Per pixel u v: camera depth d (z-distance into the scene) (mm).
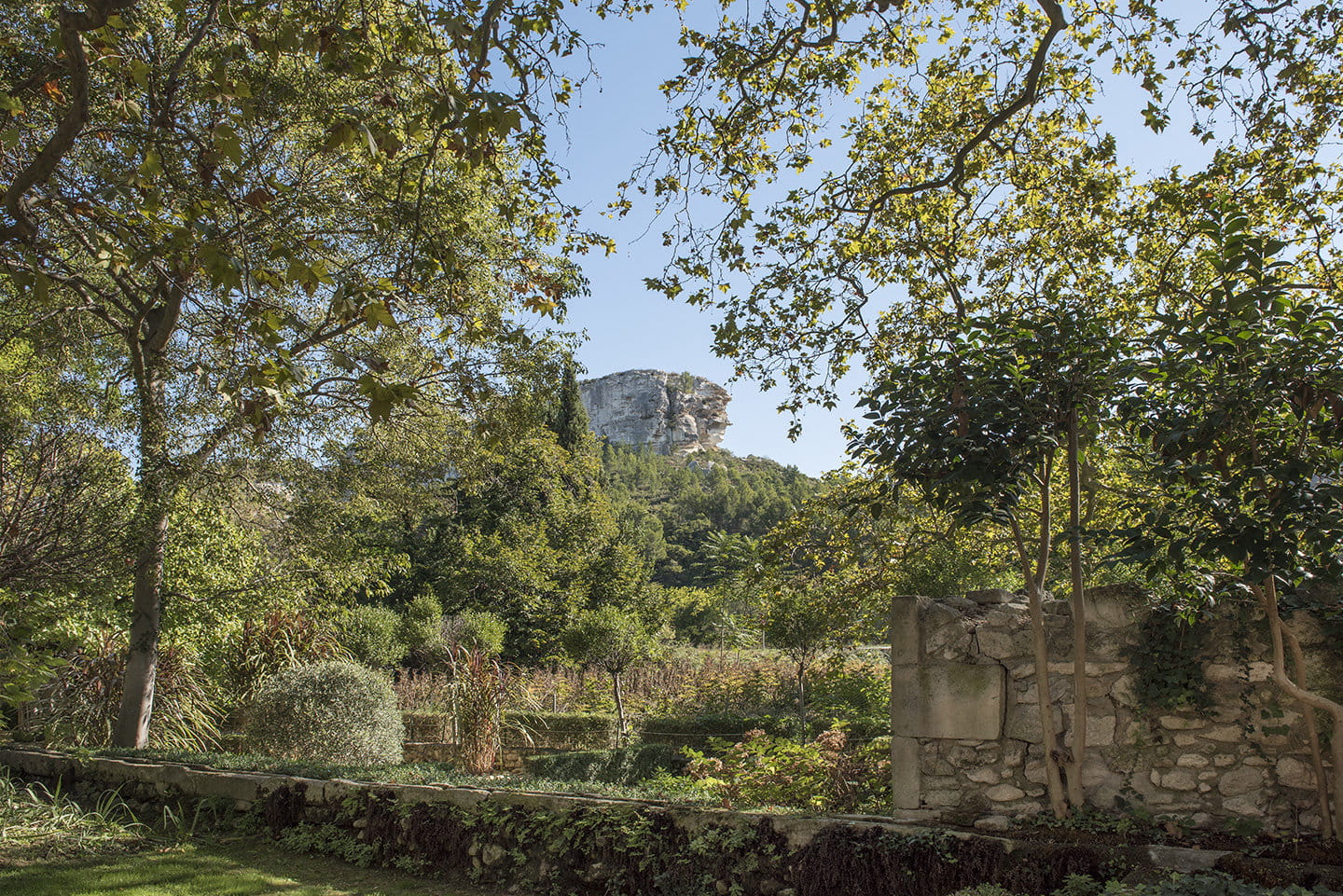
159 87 7363
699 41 6996
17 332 9648
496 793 5738
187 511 9859
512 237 9219
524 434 10289
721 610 26484
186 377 8945
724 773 8047
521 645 24109
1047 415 4332
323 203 8578
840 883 4312
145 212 5145
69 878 5363
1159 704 4223
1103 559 4012
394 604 25875
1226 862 3637
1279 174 7207
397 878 5617
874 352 8797
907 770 4730
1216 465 3951
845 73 7379
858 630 8836
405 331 9688
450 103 4613
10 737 10250
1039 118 8141
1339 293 5301
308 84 7629
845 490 8266
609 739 12094
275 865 5867
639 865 4961
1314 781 3945
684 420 127812
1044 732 4375
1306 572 3844
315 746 8555
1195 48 6711
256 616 11141
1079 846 3928
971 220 8500
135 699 9359
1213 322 3936
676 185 7301
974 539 8234
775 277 8172
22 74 7176
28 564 5777
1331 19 6180
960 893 3834
